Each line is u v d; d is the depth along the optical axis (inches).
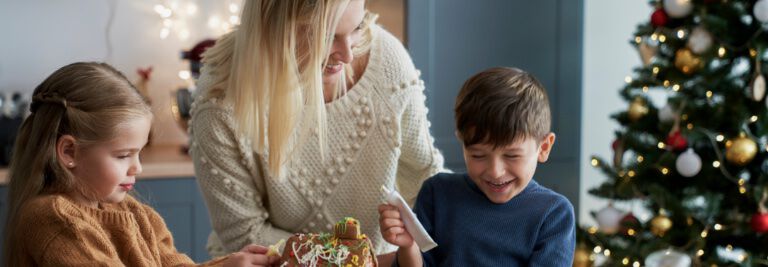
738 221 104.4
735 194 105.4
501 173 51.5
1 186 118.0
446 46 126.3
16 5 137.3
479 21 128.0
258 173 61.9
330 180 62.1
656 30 109.4
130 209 57.1
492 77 52.0
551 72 133.9
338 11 52.6
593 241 118.2
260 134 57.3
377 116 61.3
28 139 51.8
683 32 106.3
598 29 139.9
